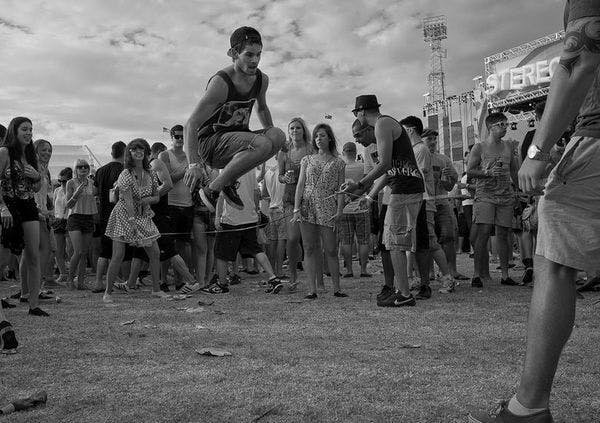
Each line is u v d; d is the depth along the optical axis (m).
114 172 7.41
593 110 1.92
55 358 3.39
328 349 3.54
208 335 4.06
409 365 3.10
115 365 3.20
